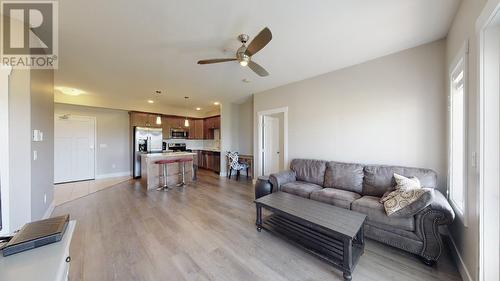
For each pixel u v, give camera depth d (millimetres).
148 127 6473
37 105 2424
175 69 3424
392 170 2678
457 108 2178
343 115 3410
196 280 1649
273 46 2656
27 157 2072
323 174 3373
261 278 1683
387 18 2062
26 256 880
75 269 1760
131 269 1775
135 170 5938
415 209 1859
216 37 2414
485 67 1392
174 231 2504
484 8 1339
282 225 2479
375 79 3033
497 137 1366
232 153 6172
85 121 5680
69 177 5398
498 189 1360
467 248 1634
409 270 1781
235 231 2510
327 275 1724
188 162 5496
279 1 1805
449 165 2268
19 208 2014
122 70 3445
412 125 2705
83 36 2361
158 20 2076
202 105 6910
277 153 5961
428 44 2574
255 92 5066
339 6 1877
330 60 3107
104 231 2488
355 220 1947
